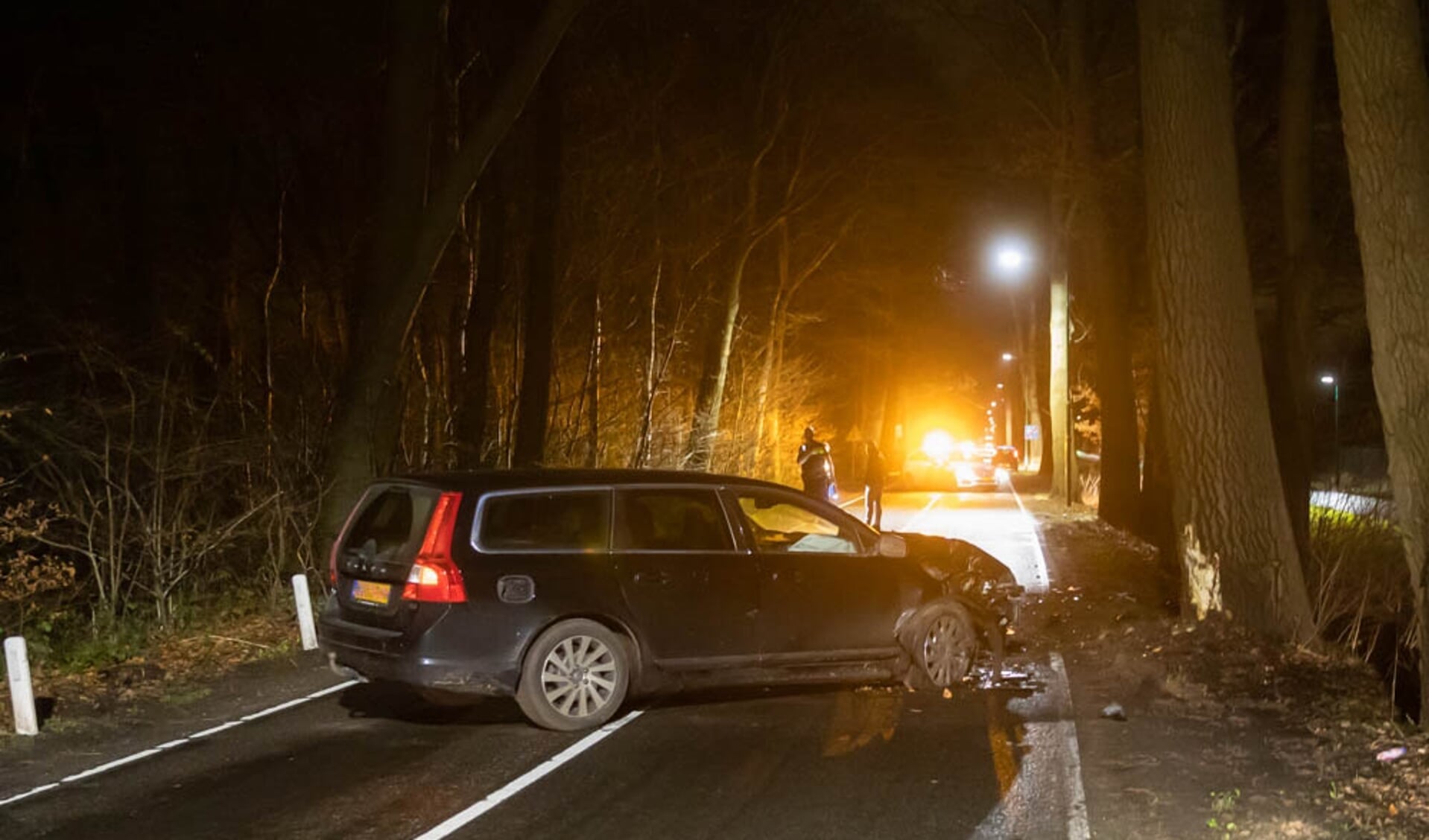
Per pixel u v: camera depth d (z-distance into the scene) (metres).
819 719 8.96
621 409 27.94
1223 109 11.64
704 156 31.12
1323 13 17.20
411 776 7.54
